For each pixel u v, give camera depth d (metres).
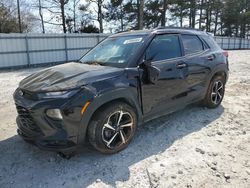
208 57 4.28
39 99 2.53
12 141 3.45
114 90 2.77
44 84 2.68
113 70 2.94
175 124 3.95
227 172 2.62
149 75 3.15
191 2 36.38
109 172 2.66
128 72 2.98
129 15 33.31
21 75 11.77
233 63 14.09
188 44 4.03
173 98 3.64
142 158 2.92
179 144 3.26
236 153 3.01
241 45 41.34
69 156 2.83
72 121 2.52
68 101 2.47
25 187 2.45
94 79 2.71
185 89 3.84
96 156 2.98
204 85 4.29
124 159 2.90
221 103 5.11
